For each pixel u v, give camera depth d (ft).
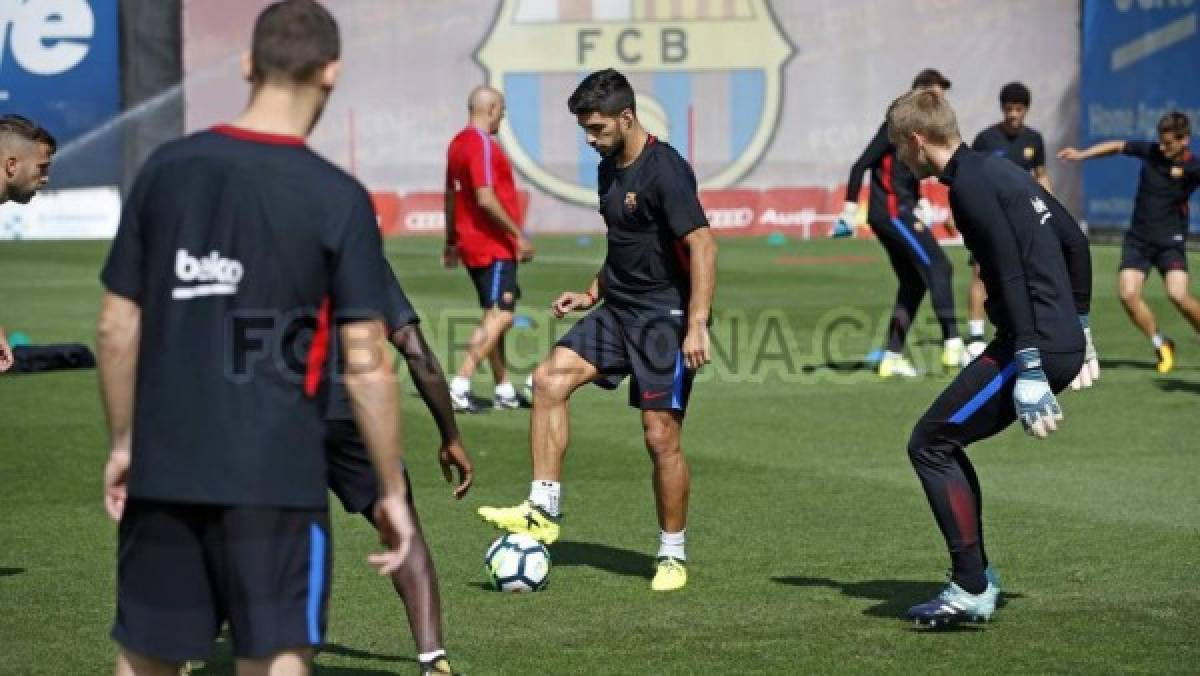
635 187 25.80
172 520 15.28
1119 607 24.34
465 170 43.09
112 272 15.37
